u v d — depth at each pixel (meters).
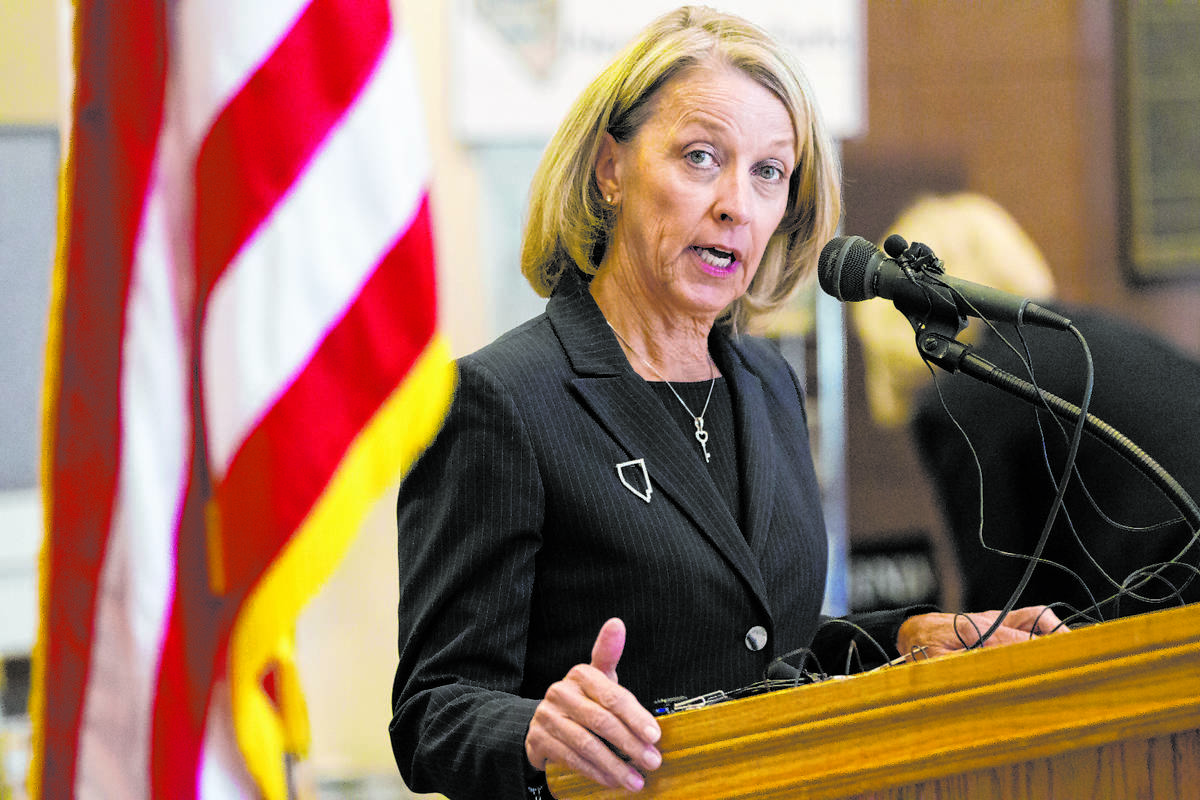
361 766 11.30
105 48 3.79
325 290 3.73
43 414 3.76
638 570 4.79
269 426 3.65
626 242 5.23
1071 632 3.44
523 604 4.75
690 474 4.99
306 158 3.74
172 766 3.55
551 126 12.04
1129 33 13.70
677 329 5.30
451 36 11.95
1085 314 6.49
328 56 3.81
